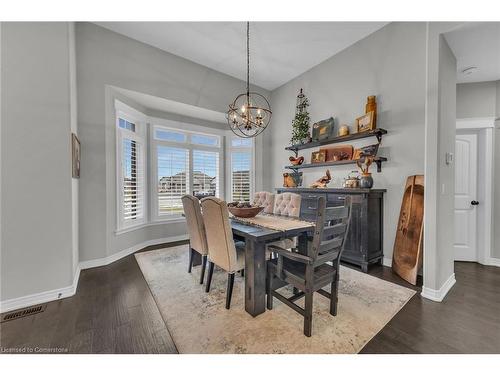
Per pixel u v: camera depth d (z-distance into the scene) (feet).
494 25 6.32
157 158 13.64
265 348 4.80
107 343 4.98
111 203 10.43
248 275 6.16
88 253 9.61
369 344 4.91
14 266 6.50
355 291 7.34
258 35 10.57
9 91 6.48
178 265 9.89
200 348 4.81
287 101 15.34
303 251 7.57
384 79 9.80
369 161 9.68
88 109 9.66
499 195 9.77
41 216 6.89
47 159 6.98
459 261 10.39
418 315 5.97
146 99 11.95
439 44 6.74
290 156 14.79
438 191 6.81
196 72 13.05
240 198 16.26
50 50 7.06
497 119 9.76
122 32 10.45
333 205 10.25
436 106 6.78
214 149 16.19
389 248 9.58
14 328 5.52
